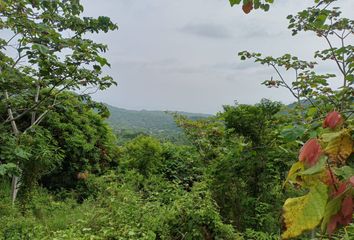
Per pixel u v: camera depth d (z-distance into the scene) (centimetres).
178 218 475
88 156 930
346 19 383
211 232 465
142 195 601
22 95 615
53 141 729
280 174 521
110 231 436
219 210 541
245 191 566
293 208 58
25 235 454
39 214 595
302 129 99
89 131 937
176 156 919
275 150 489
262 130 525
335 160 59
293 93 463
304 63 487
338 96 263
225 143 656
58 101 672
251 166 538
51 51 502
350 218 54
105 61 514
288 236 57
